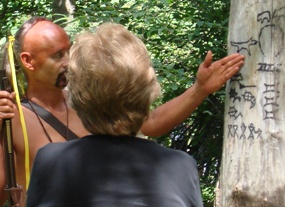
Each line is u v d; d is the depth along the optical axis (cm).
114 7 617
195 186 173
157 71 543
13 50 279
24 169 272
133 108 172
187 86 556
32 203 171
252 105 291
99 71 168
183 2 614
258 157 289
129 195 165
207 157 641
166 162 172
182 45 598
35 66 275
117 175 167
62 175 169
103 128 172
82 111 174
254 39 291
